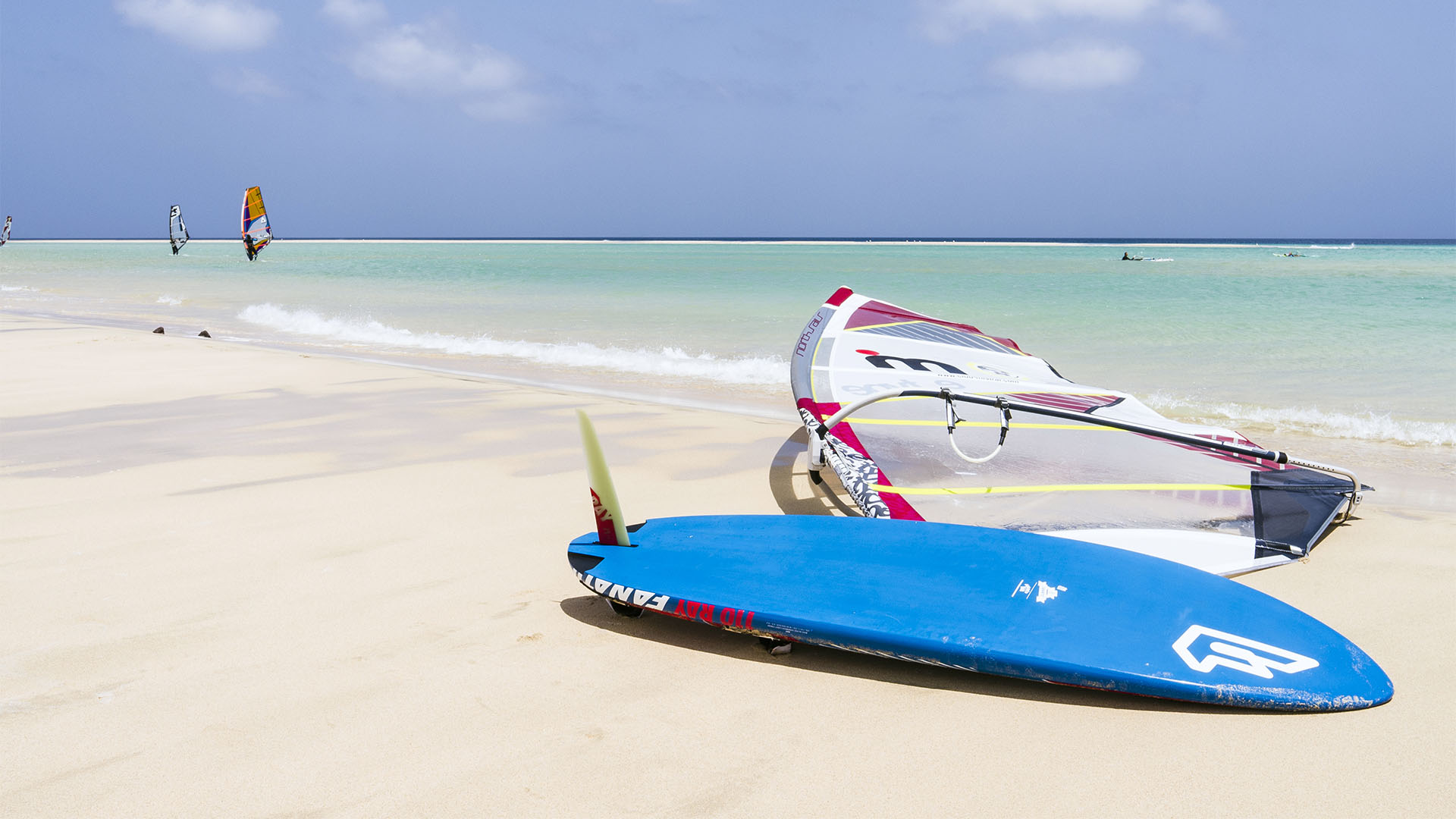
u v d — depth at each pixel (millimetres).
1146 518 3963
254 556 3814
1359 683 2533
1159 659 2543
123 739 2385
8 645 2955
